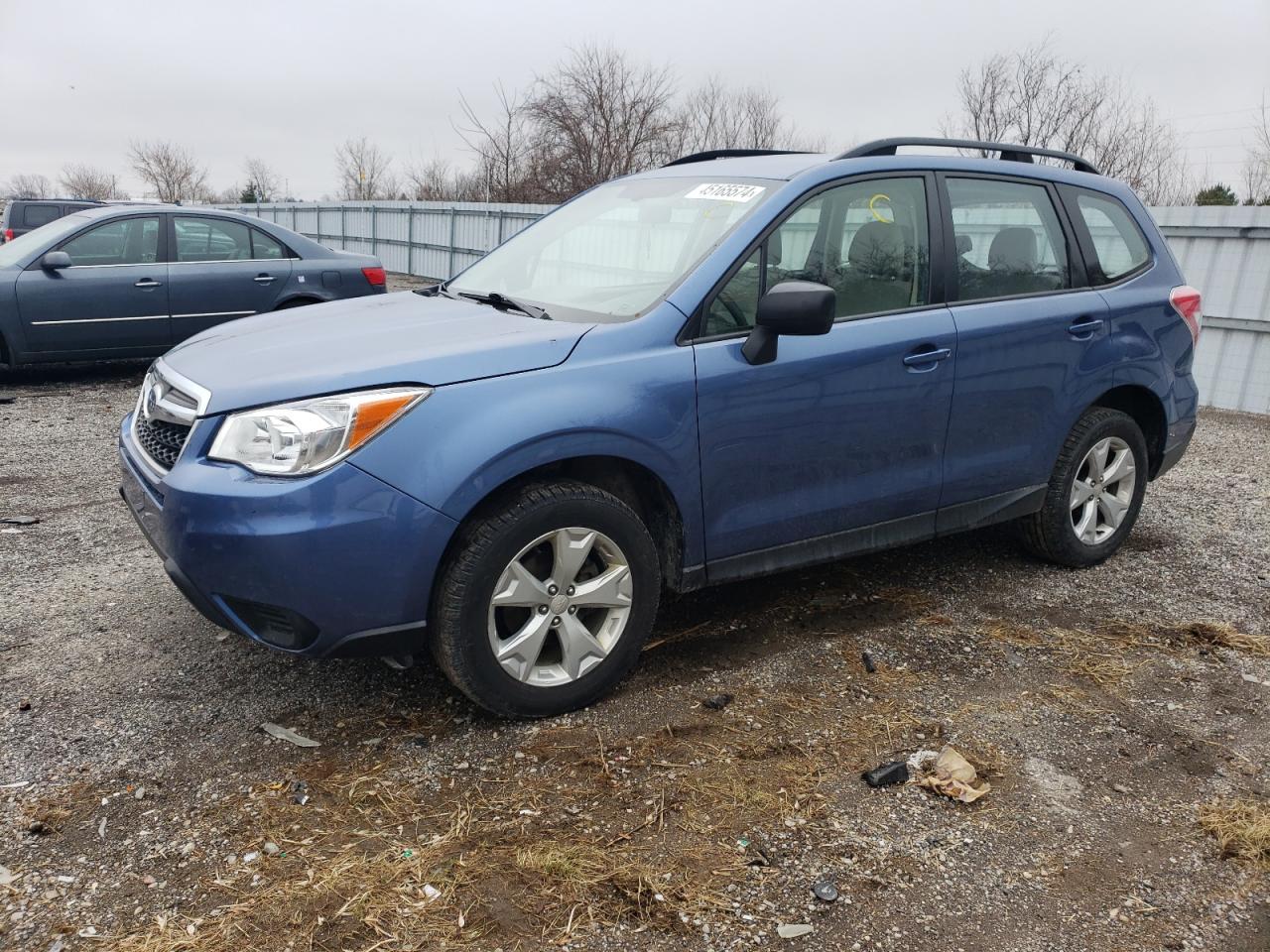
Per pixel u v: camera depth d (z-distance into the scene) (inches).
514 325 124.8
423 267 927.7
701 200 143.5
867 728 122.8
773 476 133.5
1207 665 143.8
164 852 95.7
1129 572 181.3
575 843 98.4
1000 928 89.5
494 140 1015.0
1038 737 122.5
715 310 128.1
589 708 125.5
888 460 144.7
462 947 84.7
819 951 85.9
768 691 131.2
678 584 131.1
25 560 173.8
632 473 127.5
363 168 1861.5
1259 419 351.3
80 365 386.3
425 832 99.7
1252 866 99.3
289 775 109.0
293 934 85.4
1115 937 88.8
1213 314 373.7
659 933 87.0
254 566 103.6
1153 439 186.9
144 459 119.8
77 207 770.2
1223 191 988.6
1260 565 187.2
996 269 157.6
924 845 100.7
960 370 148.7
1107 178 182.1
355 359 112.3
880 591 167.8
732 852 98.3
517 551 113.8
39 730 117.1
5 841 96.6
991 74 1005.8
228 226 350.9
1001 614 159.6
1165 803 109.7
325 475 103.3
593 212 159.3
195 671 133.4
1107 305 168.7
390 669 134.6
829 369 134.3
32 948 82.8
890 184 147.3
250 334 133.7
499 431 109.6
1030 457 163.5
